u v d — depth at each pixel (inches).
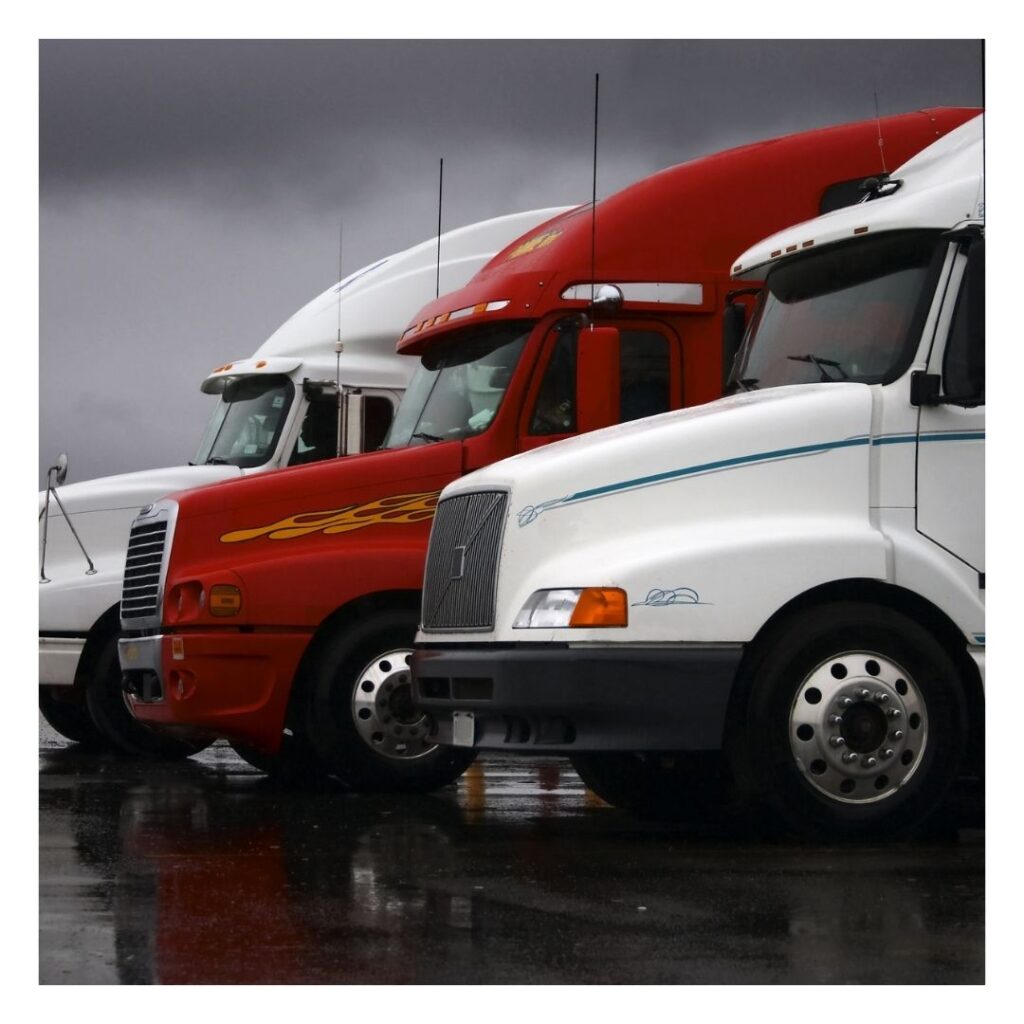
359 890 254.7
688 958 205.8
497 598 315.9
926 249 318.7
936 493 308.5
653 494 309.9
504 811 366.0
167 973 201.8
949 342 310.5
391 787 399.2
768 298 352.5
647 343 412.2
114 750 526.9
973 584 306.0
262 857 291.4
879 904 238.8
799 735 297.6
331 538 406.9
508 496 318.3
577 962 204.1
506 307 406.3
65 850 301.9
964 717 302.4
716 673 297.6
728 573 298.5
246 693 394.6
